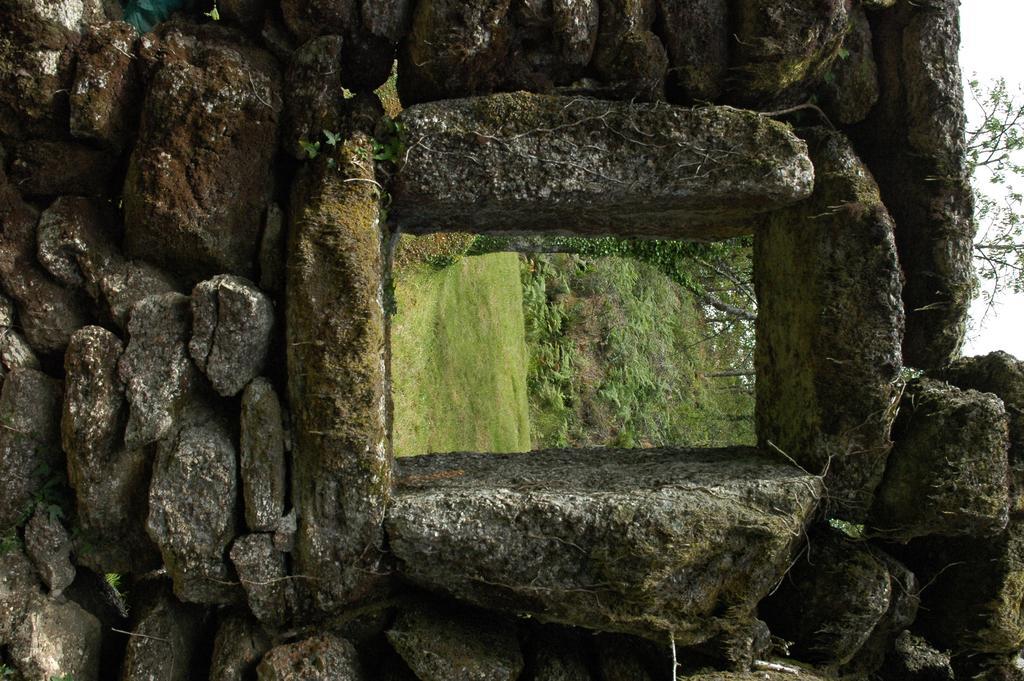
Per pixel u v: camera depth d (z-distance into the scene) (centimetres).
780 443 293
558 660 264
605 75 262
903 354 295
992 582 268
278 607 248
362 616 255
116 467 246
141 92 257
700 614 249
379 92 529
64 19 247
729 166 254
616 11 254
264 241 258
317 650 241
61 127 256
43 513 250
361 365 241
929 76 265
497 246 736
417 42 252
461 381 734
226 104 250
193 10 277
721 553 243
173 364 245
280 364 256
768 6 248
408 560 246
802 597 274
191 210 251
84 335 246
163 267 262
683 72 264
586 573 241
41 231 252
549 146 252
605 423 1200
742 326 1587
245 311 242
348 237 242
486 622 264
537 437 1073
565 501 239
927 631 291
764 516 246
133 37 253
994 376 276
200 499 241
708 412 1484
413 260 615
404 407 587
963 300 277
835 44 259
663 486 252
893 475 269
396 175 253
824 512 279
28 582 248
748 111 256
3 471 247
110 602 279
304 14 250
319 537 244
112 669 266
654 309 1428
